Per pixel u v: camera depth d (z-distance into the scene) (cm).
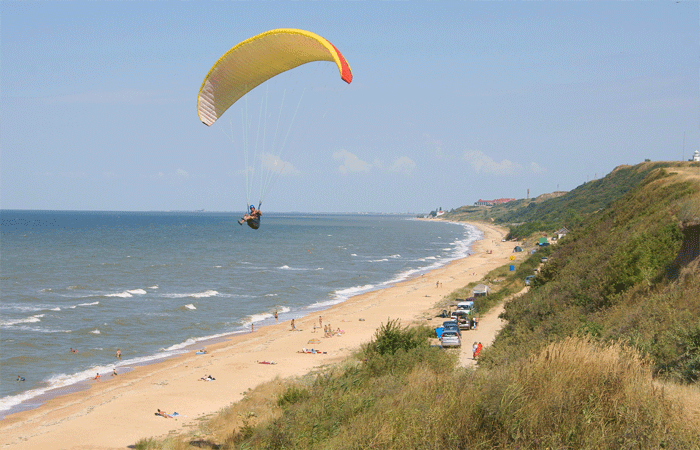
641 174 15712
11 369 3975
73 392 3494
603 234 4256
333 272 10338
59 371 3956
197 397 3284
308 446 1209
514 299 3931
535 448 700
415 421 857
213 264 11438
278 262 12100
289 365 3909
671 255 2278
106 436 2694
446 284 7925
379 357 2206
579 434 690
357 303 6725
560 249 5531
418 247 17200
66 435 2731
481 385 884
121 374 3888
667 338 1247
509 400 780
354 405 1324
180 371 3903
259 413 2503
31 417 3039
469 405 820
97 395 3409
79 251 14075
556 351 900
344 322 5431
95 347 4634
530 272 6500
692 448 645
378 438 888
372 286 8494
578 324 1997
